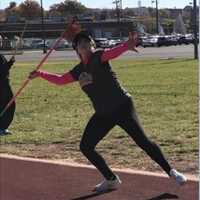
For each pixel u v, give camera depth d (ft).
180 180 22.95
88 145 22.93
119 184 24.00
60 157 30.40
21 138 35.70
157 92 57.77
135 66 104.01
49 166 28.37
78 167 27.78
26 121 42.29
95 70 22.29
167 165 23.08
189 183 23.86
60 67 111.45
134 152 30.35
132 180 24.88
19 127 39.73
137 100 51.65
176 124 37.86
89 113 45.03
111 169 26.07
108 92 22.33
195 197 22.13
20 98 57.26
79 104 50.85
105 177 23.58
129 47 21.40
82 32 22.65
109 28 390.83
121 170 26.50
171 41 282.77
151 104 48.44
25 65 123.54
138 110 44.88
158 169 26.73
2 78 36.60
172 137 33.53
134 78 76.89
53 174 26.81
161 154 22.84
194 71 86.07
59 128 38.70
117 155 29.91
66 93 60.34
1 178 26.55
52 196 23.54
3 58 36.86
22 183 25.61
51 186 24.91
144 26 473.67
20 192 24.32
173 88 61.21
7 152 32.17
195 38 128.36
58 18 365.40
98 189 23.68
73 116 43.83
